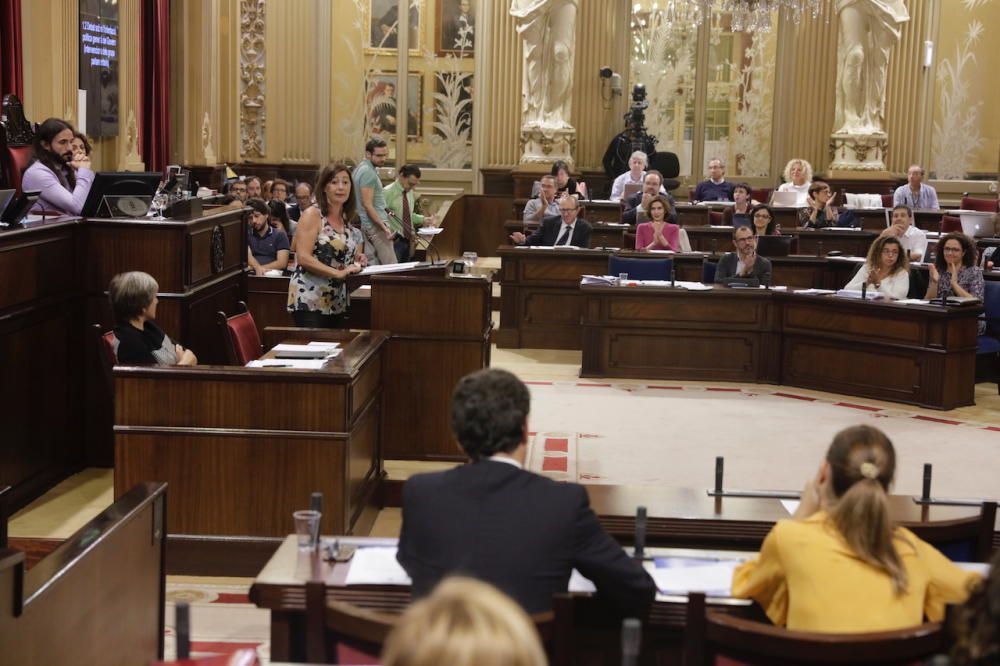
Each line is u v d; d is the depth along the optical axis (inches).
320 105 608.7
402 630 43.9
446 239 582.9
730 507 136.9
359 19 612.1
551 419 295.7
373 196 370.9
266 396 181.6
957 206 620.1
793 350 346.6
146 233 227.1
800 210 497.4
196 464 182.9
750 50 618.2
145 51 443.5
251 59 581.6
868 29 599.2
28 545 165.3
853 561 102.0
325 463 182.5
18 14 313.7
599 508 135.0
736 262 361.4
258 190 445.7
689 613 91.4
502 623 43.1
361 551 116.9
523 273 397.4
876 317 326.6
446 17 611.2
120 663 134.7
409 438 246.8
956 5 613.9
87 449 237.8
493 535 98.8
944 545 124.0
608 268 380.2
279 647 110.1
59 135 237.1
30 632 109.7
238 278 270.5
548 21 587.5
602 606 107.7
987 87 618.8
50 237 218.7
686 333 349.4
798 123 617.9
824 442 278.7
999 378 349.7
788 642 88.1
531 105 593.9
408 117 617.9
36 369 216.8
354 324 261.0
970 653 68.0
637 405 314.5
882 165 604.4
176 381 181.2
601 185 618.5
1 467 205.0
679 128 625.3
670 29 617.9
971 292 341.7
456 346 243.4
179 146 488.4
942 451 272.4
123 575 134.3
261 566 183.9
